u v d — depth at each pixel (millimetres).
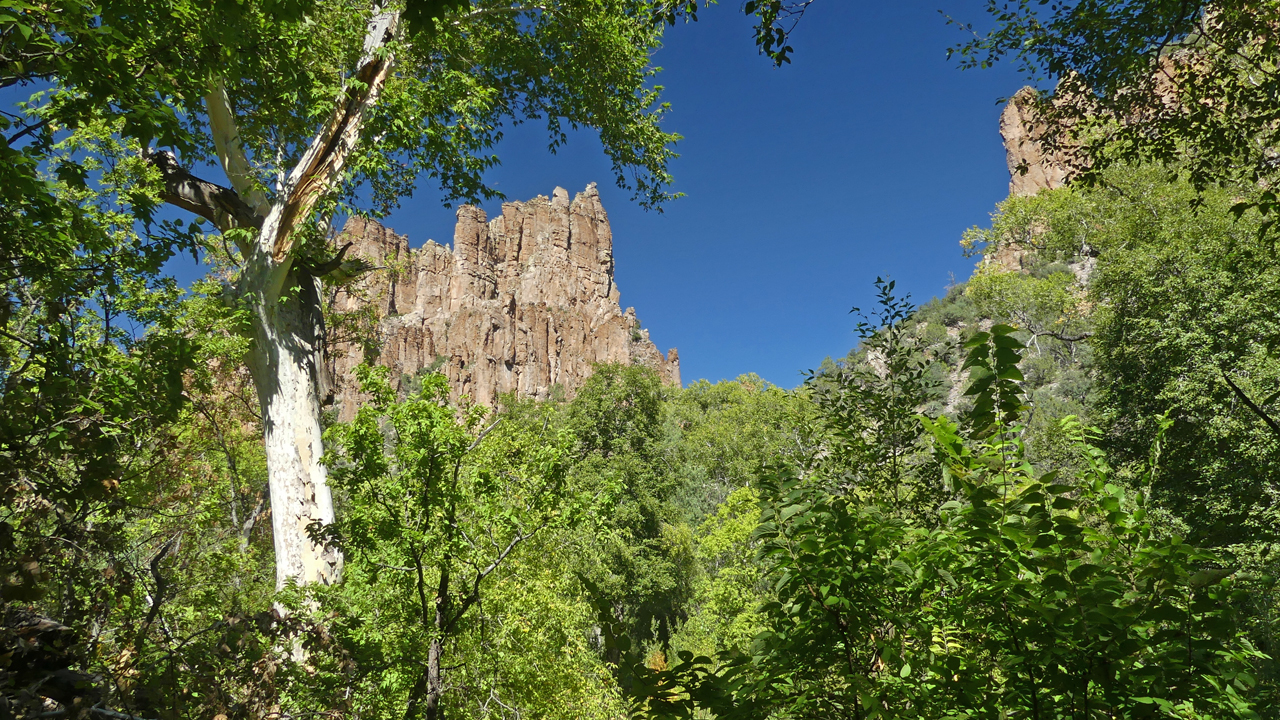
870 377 7094
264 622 4340
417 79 12641
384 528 7629
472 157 12875
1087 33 6973
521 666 10414
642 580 26391
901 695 2611
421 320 141875
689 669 2977
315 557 10516
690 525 38625
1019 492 2551
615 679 2984
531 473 8852
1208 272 15820
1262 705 2182
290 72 7984
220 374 15875
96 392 3605
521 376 143875
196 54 5387
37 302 4266
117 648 3518
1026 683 2457
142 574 4043
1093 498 2434
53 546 3311
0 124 3918
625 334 161875
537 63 14523
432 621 8406
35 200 4219
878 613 2705
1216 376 13859
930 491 6012
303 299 12477
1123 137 7516
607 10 13266
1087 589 2166
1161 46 6652
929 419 2646
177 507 8211
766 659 2912
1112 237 22891
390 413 7695
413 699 7820
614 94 14852
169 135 4719
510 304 151375
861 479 6656
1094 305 23297
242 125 13656
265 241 11547
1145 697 2100
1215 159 7070
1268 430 11648
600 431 31656
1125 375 18281
